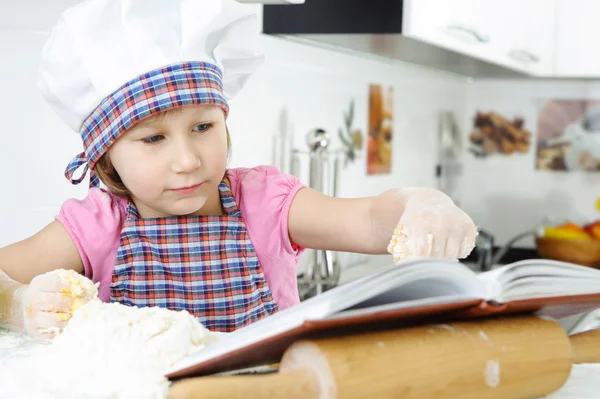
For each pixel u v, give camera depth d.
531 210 3.05
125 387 0.52
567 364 0.57
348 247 0.94
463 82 3.04
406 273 0.50
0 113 1.05
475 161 3.11
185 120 0.83
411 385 0.48
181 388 0.47
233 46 0.94
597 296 0.57
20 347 0.66
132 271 0.94
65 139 1.17
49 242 0.92
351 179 2.11
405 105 2.48
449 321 0.56
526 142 3.04
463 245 0.68
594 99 2.96
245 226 0.98
